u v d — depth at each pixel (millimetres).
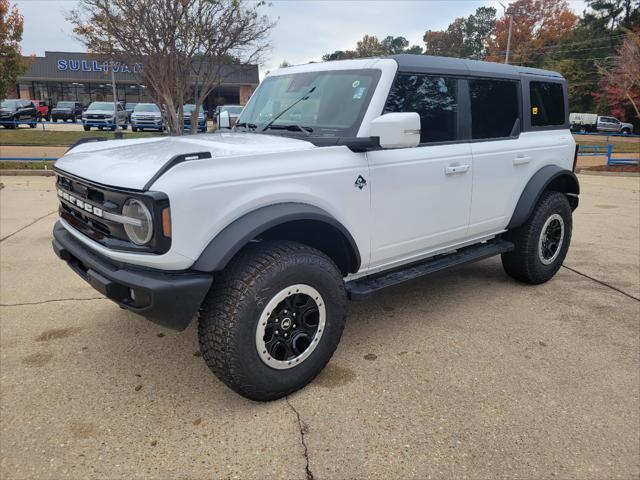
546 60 55469
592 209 9039
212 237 2666
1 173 12023
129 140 3801
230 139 3463
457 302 4539
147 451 2566
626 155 20797
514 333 3918
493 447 2613
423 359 3500
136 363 3408
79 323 3990
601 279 5184
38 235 6488
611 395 3092
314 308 3020
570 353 3605
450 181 3869
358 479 2393
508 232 4785
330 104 3562
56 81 45719
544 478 2414
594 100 47406
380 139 3049
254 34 12172
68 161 3320
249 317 2715
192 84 13336
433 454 2559
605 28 55500
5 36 15695
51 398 3000
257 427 2758
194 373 3299
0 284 4770
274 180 2842
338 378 3250
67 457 2520
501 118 4387
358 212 3285
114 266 2811
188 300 2592
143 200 2500
